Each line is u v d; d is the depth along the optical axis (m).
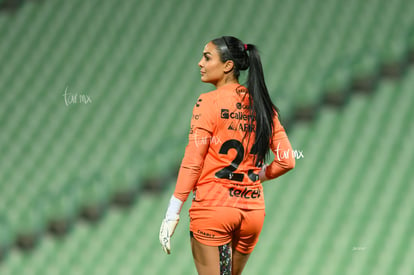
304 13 38.91
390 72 34.47
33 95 39.94
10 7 44.31
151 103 37.72
